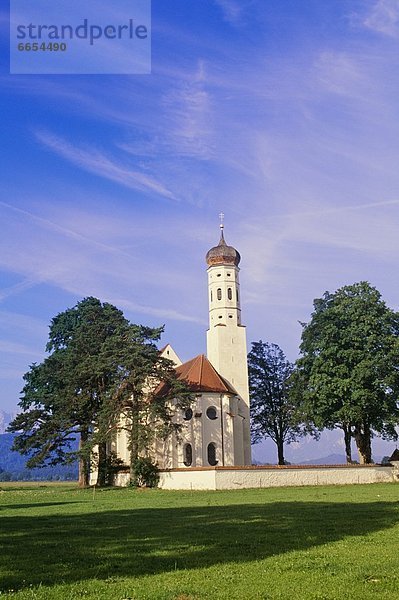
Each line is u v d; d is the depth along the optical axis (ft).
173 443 233.76
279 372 284.41
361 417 206.18
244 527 79.15
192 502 131.95
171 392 205.46
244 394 264.31
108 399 204.54
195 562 53.83
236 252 279.28
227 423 239.50
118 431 207.82
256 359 284.82
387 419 206.69
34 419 226.99
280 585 44.39
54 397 222.89
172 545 63.67
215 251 277.64
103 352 213.25
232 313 271.90
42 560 55.77
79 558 56.59
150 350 210.38
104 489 204.03
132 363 204.54
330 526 78.23
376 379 205.36
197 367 250.57
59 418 216.13
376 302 216.13
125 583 45.62
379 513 94.38
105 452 230.07
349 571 48.55
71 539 70.23
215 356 267.59
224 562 53.57
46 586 45.11
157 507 119.24
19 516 104.94
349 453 228.22
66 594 42.42
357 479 196.54
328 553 57.36
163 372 210.59
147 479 201.05
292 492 157.79
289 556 55.93
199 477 184.55
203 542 65.51
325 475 192.54
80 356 227.61
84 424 219.61
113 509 117.08
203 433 234.79
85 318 242.58
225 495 153.79
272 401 281.54
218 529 77.36
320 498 132.16
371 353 208.74
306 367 225.56
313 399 212.84
